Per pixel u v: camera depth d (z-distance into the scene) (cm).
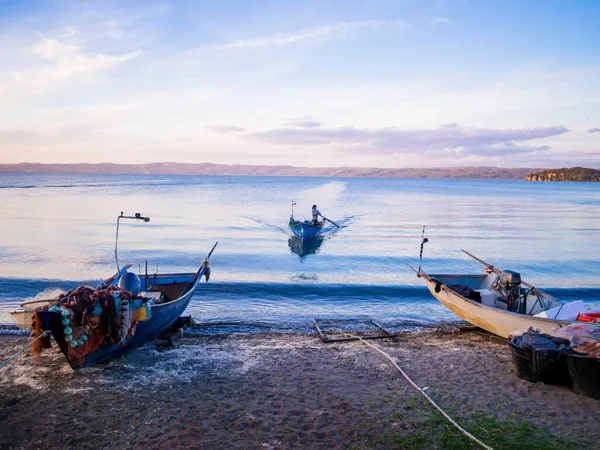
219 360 884
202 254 2225
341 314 1274
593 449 559
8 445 566
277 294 1456
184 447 564
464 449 557
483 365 866
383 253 2333
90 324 749
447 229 3431
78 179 14662
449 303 1106
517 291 1079
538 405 685
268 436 591
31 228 3055
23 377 784
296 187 12744
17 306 1298
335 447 565
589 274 1903
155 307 913
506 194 9950
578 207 6019
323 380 786
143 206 5172
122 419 638
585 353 713
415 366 861
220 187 11494
